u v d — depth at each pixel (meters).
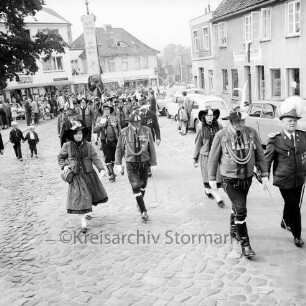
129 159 6.59
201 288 4.42
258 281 4.46
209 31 30.11
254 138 5.02
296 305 3.96
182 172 10.12
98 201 6.46
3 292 4.75
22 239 6.49
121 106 14.24
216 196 7.06
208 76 31.53
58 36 32.50
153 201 7.78
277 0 18.73
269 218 6.32
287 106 4.86
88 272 5.07
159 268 4.98
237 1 24.83
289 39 18.33
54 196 9.11
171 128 19.64
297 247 5.23
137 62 66.62
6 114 28.16
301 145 4.96
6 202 9.00
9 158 15.87
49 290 4.71
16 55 31.09
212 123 7.27
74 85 51.72
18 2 29.91
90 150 6.38
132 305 4.20
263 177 5.11
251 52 21.97
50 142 19.55
